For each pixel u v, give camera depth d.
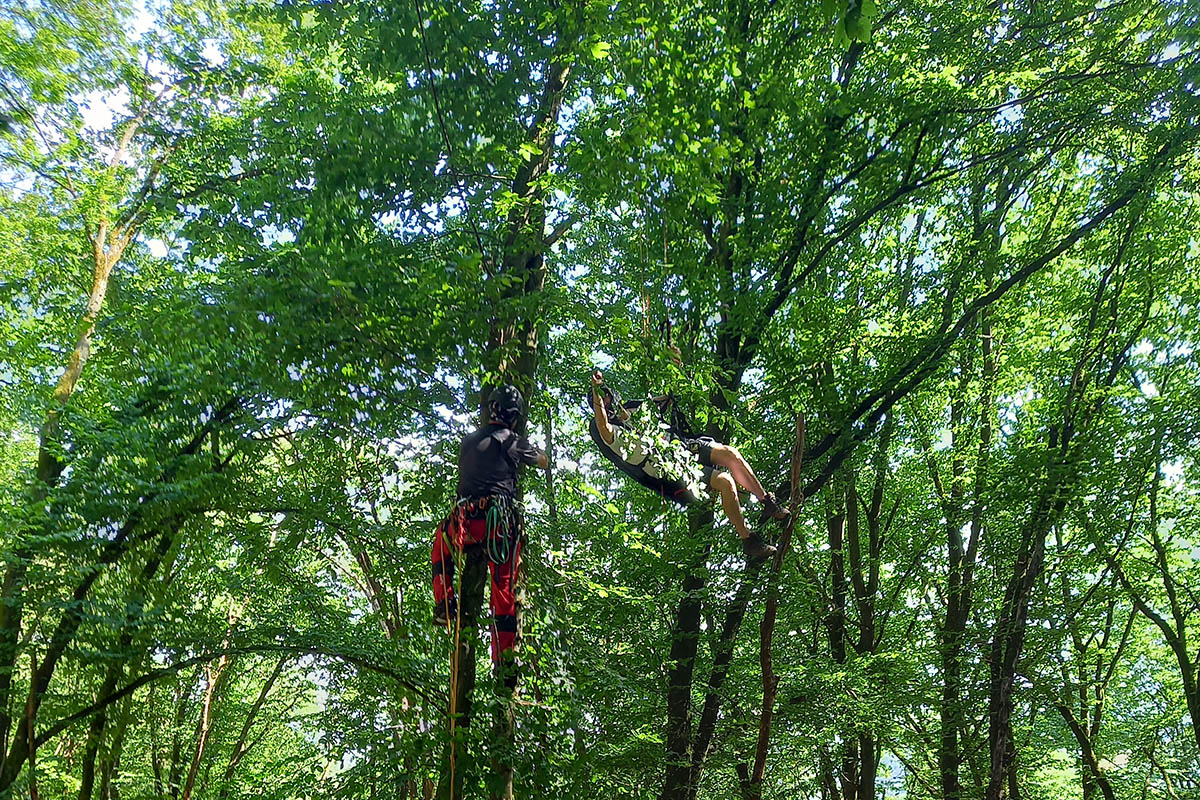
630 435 6.93
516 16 8.58
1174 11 11.61
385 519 11.14
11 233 12.49
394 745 8.74
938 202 16.00
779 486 12.81
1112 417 14.03
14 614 10.08
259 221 10.00
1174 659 18.31
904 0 12.73
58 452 10.38
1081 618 15.73
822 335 13.43
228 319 7.63
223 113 13.47
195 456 9.93
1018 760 16.61
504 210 7.52
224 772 18.91
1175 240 14.55
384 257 7.84
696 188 7.55
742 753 13.86
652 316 9.16
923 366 12.57
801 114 11.87
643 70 7.91
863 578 18.27
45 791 15.05
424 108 8.27
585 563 11.25
